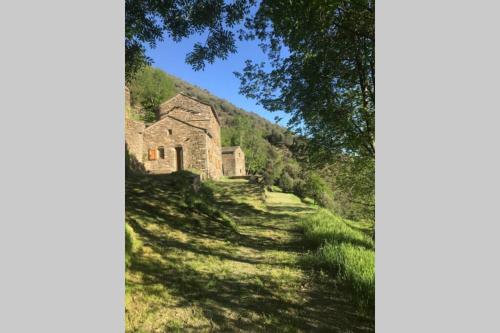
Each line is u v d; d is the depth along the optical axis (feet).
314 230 36.94
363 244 33.06
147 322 15.62
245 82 35.81
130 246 22.79
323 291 21.01
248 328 16.02
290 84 32.32
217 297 19.08
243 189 81.20
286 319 17.17
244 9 24.81
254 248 30.99
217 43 25.31
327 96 30.63
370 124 31.32
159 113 114.93
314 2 21.38
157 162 89.81
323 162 39.22
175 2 22.65
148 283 19.56
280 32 27.35
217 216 40.01
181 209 38.04
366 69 30.78
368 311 18.06
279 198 96.68
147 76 158.92
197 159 90.17
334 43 28.17
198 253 26.68
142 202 36.73
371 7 23.91
